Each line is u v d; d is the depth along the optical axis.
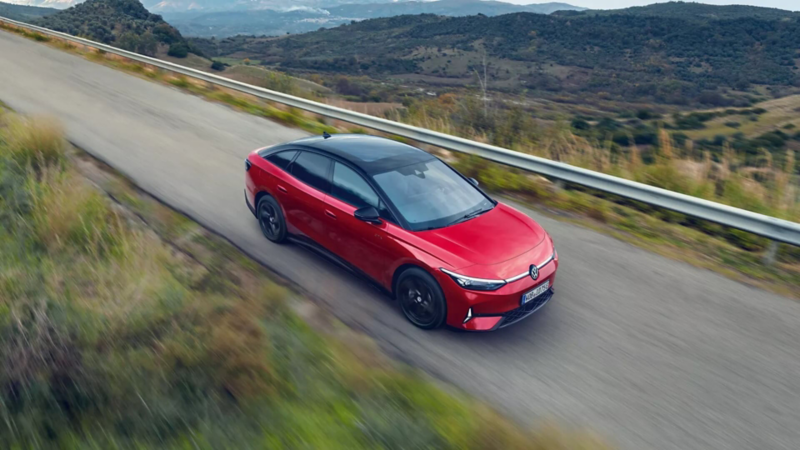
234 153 10.29
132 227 6.53
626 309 5.57
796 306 5.70
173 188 8.27
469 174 9.61
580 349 4.88
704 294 5.90
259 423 3.56
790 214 7.81
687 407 4.18
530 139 11.91
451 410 3.91
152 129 11.54
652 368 4.63
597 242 7.20
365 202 5.43
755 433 3.94
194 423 3.54
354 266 5.62
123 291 4.77
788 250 7.09
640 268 6.48
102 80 16.77
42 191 6.98
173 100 14.71
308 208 5.94
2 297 4.69
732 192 8.54
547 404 4.18
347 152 5.91
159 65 18.95
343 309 5.34
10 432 3.42
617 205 8.54
